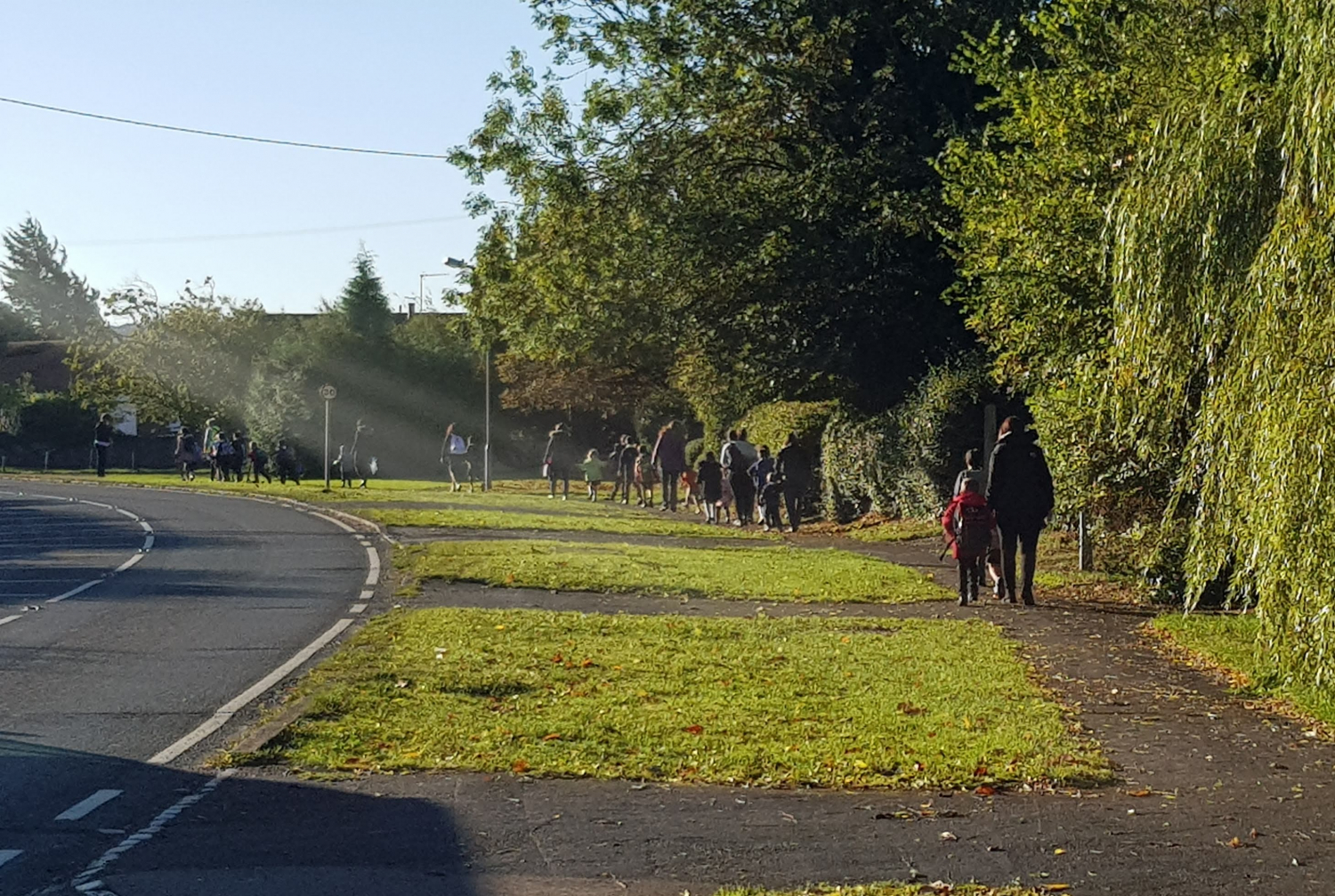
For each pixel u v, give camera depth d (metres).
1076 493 16.92
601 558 20.92
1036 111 17.09
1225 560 10.12
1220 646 12.80
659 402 58.16
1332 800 7.91
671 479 36.44
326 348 63.84
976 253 19.22
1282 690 10.44
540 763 8.50
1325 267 8.75
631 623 14.34
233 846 6.93
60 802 7.74
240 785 8.11
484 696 10.48
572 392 59.06
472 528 27.72
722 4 30.78
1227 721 10.05
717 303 31.81
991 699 10.53
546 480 58.09
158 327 66.06
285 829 7.23
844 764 8.48
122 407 80.75
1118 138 16.08
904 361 31.06
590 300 32.38
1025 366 19.06
